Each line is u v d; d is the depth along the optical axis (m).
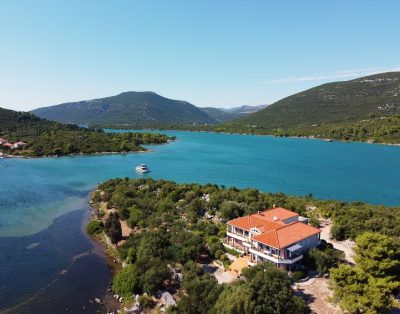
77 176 181.50
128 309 56.00
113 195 125.38
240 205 99.94
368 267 53.84
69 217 108.44
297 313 46.91
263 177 189.88
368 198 148.62
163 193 122.69
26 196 133.75
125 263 71.81
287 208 102.38
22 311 56.44
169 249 71.00
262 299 47.06
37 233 92.75
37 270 71.00
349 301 48.97
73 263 74.81
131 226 94.69
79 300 60.00
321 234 87.00
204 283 55.09
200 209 105.06
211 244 75.06
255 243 68.25
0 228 95.69
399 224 84.75
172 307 54.19
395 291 55.31
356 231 81.88
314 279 61.81
